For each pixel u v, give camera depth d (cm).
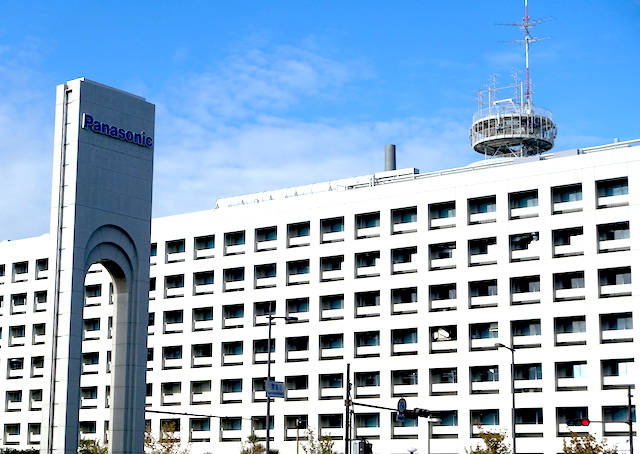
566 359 10806
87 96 8775
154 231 14250
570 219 11038
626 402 10394
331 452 11681
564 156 11700
